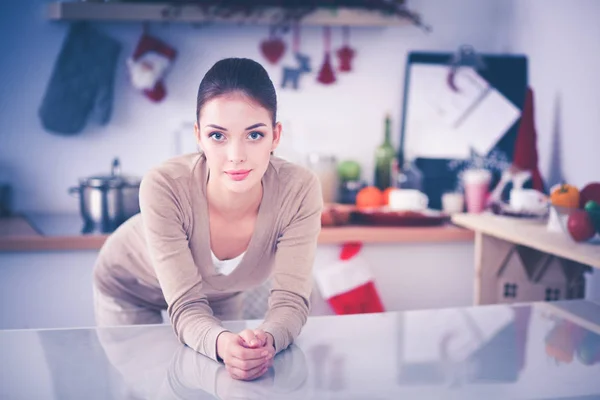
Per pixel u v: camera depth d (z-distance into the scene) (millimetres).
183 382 841
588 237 1699
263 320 1091
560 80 2648
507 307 1196
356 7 2826
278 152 2932
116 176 2520
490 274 2162
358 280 2449
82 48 2756
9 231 2410
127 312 1668
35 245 2287
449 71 3000
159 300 1678
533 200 2270
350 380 849
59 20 2797
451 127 3008
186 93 2936
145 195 1133
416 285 2562
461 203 2801
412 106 3004
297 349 973
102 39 2773
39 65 2834
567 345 991
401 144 3027
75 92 2750
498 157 2994
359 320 1114
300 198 1201
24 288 2320
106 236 2334
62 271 2336
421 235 2512
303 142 3021
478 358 933
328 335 1037
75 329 1054
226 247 1275
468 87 3000
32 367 879
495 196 2756
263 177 1203
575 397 803
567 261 2135
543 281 2150
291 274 1168
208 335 957
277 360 927
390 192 2758
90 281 2355
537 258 2156
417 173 2900
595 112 2389
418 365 906
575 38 2527
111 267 1603
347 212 2578
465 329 1064
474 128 3006
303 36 2982
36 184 2889
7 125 2840
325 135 3037
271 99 1027
